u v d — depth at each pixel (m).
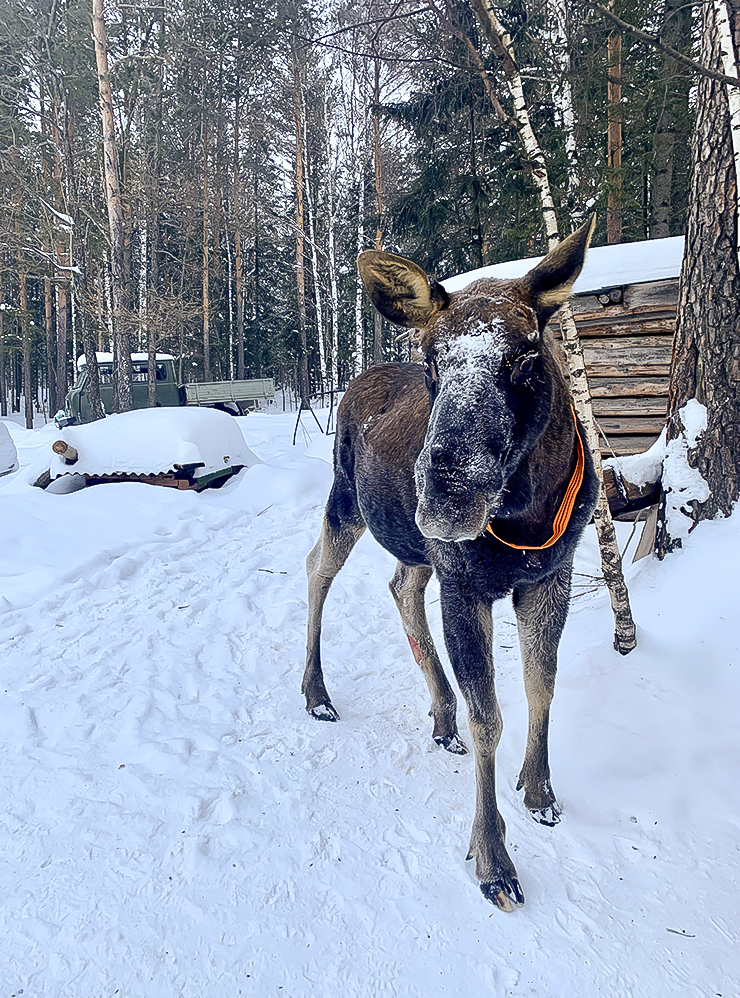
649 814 2.55
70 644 4.36
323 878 2.31
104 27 13.53
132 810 2.66
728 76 3.04
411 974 1.94
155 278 23.56
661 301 5.94
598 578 4.64
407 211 14.42
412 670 3.97
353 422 3.47
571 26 8.01
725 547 3.78
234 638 4.49
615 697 3.08
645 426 6.21
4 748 3.13
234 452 9.22
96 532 6.81
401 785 2.84
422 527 1.77
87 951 2.01
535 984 1.90
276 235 29.33
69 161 18.00
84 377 17.77
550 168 11.48
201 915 2.14
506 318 1.93
